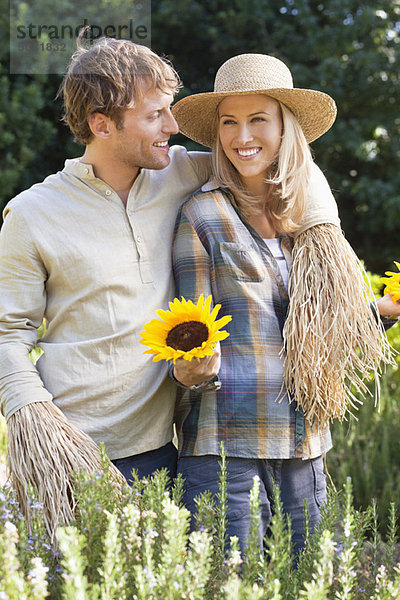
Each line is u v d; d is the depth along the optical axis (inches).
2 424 136.6
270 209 88.7
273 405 83.2
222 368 83.4
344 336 85.7
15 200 84.4
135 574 59.5
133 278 83.7
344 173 426.6
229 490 82.0
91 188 84.3
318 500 88.0
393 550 72.7
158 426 85.5
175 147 93.8
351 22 392.5
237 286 83.9
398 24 409.7
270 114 85.9
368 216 410.3
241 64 85.9
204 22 422.0
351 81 400.5
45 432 78.1
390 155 405.4
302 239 88.2
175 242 86.7
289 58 410.3
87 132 84.3
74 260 82.4
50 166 400.5
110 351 82.8
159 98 82.3
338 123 389.1
